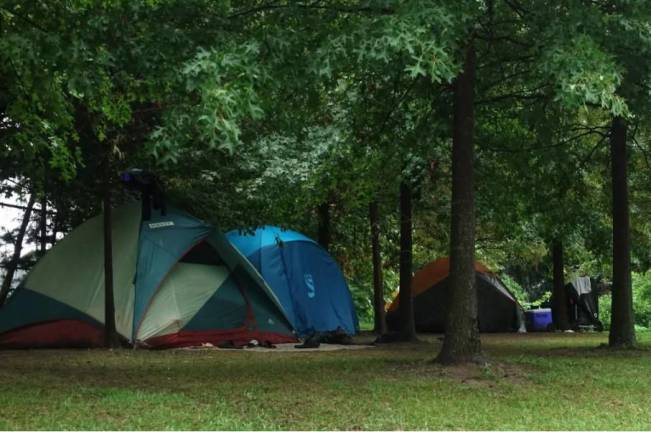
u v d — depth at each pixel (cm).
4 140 1070
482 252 2820
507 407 757
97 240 1505
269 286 1633
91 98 906
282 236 1745
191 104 830
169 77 823
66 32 834
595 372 1038
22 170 1350
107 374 983
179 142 755
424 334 2119
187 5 884
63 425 642
